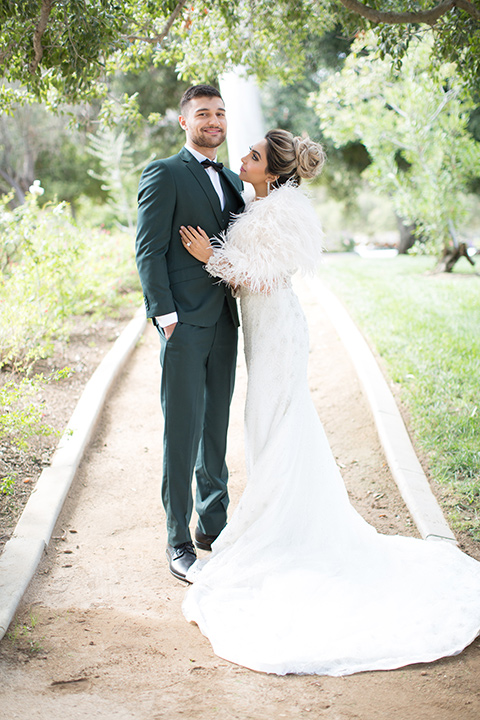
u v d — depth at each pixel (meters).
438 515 3.71
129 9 4.40
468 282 9.65
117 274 8.71
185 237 3.16
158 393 5.84
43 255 6.20
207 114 3.17
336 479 3.33
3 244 6.14
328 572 3.07
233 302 3.43
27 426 4.17
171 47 5.55
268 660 2.55
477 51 4.73
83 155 19.72
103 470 4.43
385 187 11.30
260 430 3.26
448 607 2.87
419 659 2.58
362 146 17.48
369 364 5.88
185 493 3.31
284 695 2.38
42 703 2.25
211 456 3.52
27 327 5.70
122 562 3.37
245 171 3.23
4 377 5.41
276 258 3.05
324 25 5.73
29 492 3.87
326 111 10.78
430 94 10.03
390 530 3.71
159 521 3.85
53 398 5.30
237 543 3.18
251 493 3.20
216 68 5.85
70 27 3.69
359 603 2.90
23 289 6.00
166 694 2.35
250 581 3.07
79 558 3.36
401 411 5.09
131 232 13.17
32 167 18.72
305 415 3.28
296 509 3.21
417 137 10.34
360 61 9.84
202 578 3.10
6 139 18.12
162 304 3.11
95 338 7.10
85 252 7.90
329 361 6.45
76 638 2.67
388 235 37.78
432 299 8.35
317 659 2.56
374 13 4.36
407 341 6.55
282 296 3.26
